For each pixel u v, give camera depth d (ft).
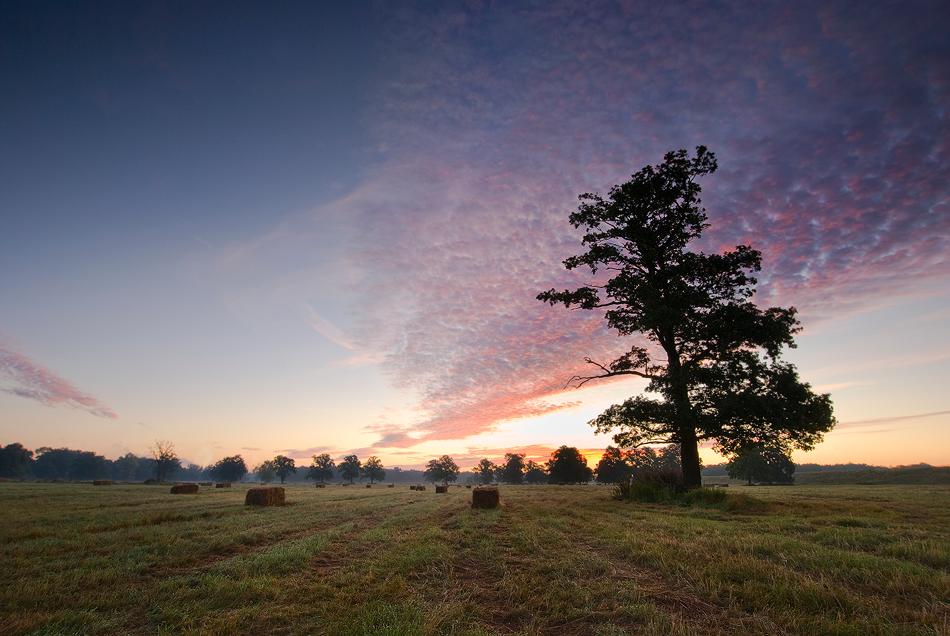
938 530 33.68
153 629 15.71
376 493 115.65
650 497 66.64
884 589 18.35
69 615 16.37
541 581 20.83
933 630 13.84
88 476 549.95
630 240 75.41
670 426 67.72
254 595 18.90
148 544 28.86
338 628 15.05
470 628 15.20
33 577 21.44
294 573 22.48
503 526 39.27
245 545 29.96
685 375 64.80
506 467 433.07
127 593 19.20
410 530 36.83
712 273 70.95
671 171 74.13
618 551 26.61
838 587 18.19
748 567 20.89
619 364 76.69
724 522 39.83
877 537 29.58
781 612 15.89
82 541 29.94
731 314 67.67
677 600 17.79
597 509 54.80
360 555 27.17
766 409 59.47
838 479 255.70
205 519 43.62
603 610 16.88
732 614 16.07
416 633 14.37
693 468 67.77
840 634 13.99
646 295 66.95
